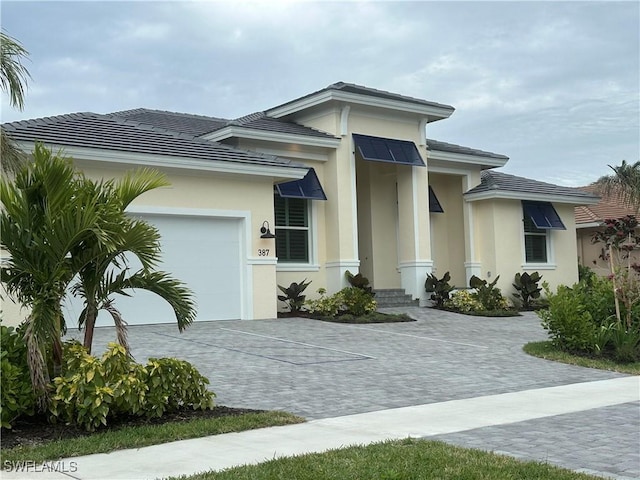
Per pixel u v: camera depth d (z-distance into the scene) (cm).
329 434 750
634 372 1256
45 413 779
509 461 625
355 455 643
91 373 751
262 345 1411
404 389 1030
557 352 1417
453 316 2123
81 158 1525
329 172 2170
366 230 2458
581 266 2925
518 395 1002
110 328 1574
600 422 816
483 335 1706
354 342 1510
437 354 1388
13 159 1090
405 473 579
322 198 2117
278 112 2306
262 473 581
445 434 752
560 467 614
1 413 711
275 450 679
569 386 1090
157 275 834
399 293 2348
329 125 2172
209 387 1007
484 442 715
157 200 1662
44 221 761
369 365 1230
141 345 1348
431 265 2366
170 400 822
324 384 1051
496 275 2523
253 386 1023
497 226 2541
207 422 778
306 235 2153
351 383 1065
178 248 1711
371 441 717
